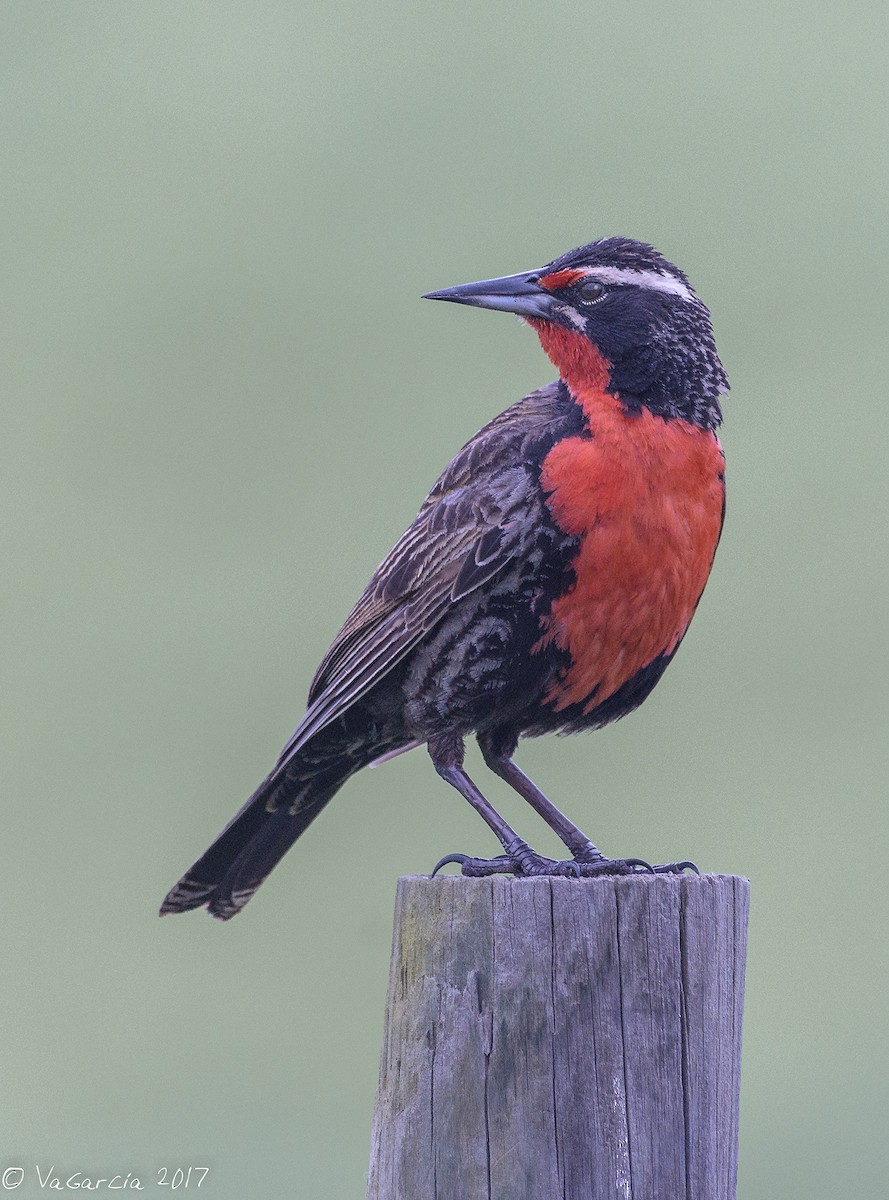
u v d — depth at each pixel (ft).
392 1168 23.65
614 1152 22.98
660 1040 23.26
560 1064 23.17
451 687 30.78
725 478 30.89
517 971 23.44
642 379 30.22
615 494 29.14
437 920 23.88
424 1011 23.73
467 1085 23.32
